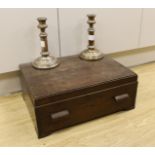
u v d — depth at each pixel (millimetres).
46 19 867
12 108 945
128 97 876
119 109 893
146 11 1176
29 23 917
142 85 1128
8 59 942
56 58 982
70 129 811
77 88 758
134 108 930
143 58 1389
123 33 1169
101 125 832
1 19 858
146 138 758
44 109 723
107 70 893
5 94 1048
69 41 1044
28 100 850
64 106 757
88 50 1015
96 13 1037
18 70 993
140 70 1318
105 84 802
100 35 1104
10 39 909
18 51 948
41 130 754
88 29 979
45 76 847
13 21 883
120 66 933
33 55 988
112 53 1226
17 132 799
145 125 826
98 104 829
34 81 809
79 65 944
